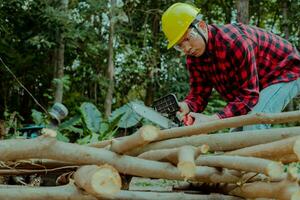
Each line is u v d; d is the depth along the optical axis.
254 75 2.66
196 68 2.90
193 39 2.70
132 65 12.83
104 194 1.19
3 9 10.24
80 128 7.79
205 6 13.92
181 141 1.54
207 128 1.58
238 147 1.51
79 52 12.24
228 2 13.89
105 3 11.10
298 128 1.46
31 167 1.80
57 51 10.84
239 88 2.70
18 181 2.17
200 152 1.37
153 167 1.41
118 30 12.20
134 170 1.40
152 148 1.54
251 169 1.36
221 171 1.49
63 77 10.21
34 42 10.03
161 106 2.79
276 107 2.80
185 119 2.61
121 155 1.39
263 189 1.37
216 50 2.70
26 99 11.99
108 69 11.32
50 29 10.38
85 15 11.31
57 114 2.64
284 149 1.34
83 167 1.30
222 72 2.76
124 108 6.86
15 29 10.58
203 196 1.53
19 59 10.66
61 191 1.29
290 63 2.87
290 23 11.84
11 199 1.25
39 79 11.88
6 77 11.10
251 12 14.06
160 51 13.45
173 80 12.67
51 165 1.77
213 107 8.94
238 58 2.64
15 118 6.57
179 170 1.35
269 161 1.33
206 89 2.98
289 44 2.94
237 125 1.58
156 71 12.63
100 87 13.17
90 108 7.02
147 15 12.91
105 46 12.18
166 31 2.78
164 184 3.55
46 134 1.29
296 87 2.87
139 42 13.38
